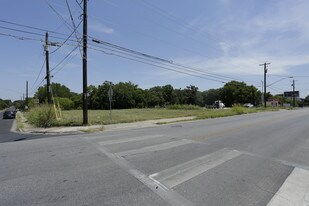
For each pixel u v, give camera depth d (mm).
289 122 22281
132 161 7711
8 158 8273
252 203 4723
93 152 9078
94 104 103375
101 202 4707
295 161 7941
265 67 67312
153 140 11789
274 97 132875
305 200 4891
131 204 4621
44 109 22609
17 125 25844
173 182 5812
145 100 114875
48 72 27766
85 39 21453
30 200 4809
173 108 65750
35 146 10594
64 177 6164
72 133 16484
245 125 19359
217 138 12445
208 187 5504
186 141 11484
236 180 5984
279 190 5391
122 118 27828
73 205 4582
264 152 9250
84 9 21406
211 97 144375
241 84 121062
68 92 132750
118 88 105938
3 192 5207
